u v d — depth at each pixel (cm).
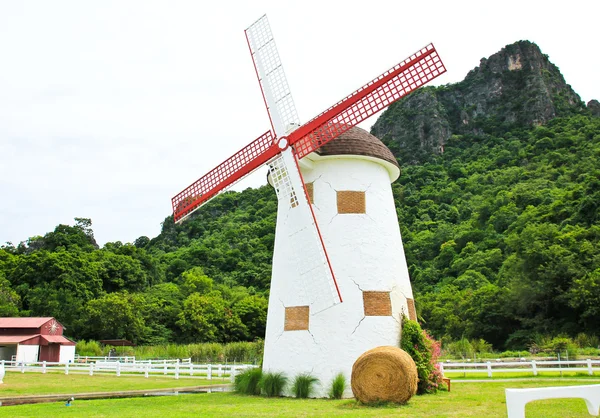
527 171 11894
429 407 1373
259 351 4638
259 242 11938
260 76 2077
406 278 1986
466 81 18988
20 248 10044
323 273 1767
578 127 14112
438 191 13200
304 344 1786
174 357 4684
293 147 1903
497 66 18762
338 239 1878
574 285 5206
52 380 2811
